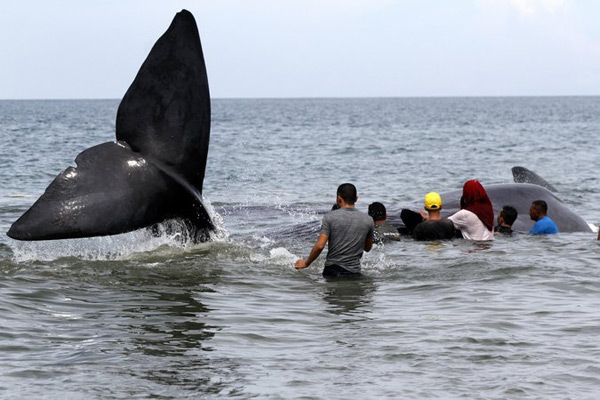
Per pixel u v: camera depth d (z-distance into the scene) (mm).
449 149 82812
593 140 101438
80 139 97000
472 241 25500
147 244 21984
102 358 13367
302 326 15562
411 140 101375
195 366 13078
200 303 17219
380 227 25469
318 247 20125
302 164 62969
